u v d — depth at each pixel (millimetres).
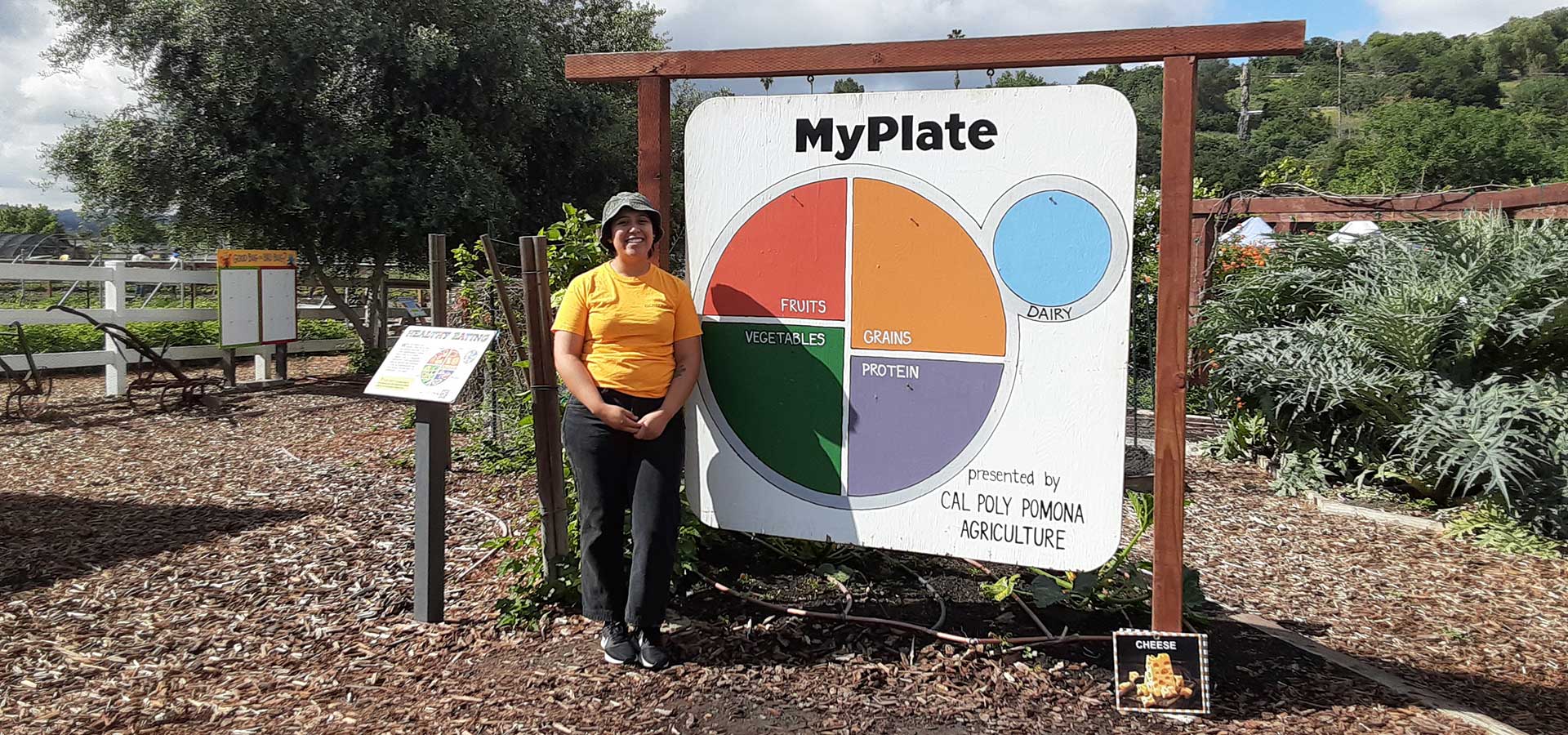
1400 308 6352
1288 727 2945
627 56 3596
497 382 7047
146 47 11375
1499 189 9062
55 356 9719
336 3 11742
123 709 3051
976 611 3676
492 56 12758
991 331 3285
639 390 3172
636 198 3230
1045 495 3254
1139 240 7211
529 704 2998
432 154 12109
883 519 3461
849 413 3480
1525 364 6309
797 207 3494
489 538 4867
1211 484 6703
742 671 3199
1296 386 6469
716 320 3617
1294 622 4074
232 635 3656
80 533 5055
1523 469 5246
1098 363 3164
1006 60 3150
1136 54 2984
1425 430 5758
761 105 3512
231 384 10766
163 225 12977
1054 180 3174
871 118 3379
